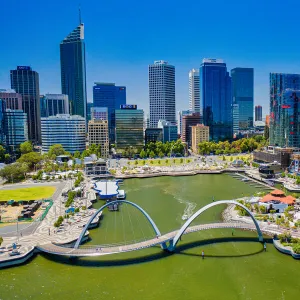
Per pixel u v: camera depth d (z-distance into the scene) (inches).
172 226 6939.0
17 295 4264.3
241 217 7150.6
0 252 5265.8
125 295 4266.7
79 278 4667.8
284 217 6993.1
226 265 5004.9
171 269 4923.7
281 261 5118.1
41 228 6560.0
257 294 4264.3
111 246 5561.0
